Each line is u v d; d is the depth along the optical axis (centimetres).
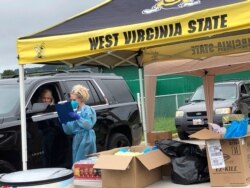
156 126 1745
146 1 507
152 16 477
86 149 668
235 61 771
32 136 722
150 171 524
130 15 498
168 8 478
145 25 466
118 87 967
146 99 821
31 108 739
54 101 798
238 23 422
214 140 497
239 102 1385
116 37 481
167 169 547
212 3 448
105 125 879
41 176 479
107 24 497
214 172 498
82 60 658
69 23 527
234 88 1505
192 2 466
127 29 476
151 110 823
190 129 1412
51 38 516
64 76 844
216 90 1516
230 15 426
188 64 803
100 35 489
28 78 801
